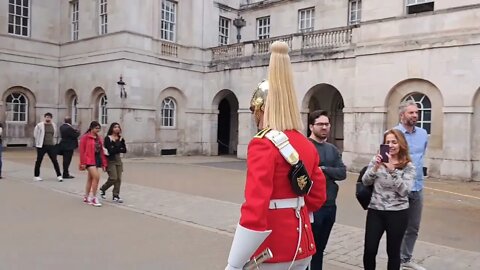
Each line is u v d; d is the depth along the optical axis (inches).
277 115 100.4
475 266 230.2
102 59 895.7
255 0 1101.1
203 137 997.8
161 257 233.3
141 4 884.0
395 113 684.1
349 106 741.3
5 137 947.3
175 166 726.5
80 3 969.5
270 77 102.5
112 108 864.9
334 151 197.3
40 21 999.0
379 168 182.4
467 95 606.9
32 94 986.1
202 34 1002.7
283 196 95.7
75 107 1005.8
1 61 929.5
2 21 936.9
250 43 912.9
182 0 977.5
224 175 614.2
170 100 952.9
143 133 887.1
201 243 263.3
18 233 273.6
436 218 356.8
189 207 374.6
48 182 496.1
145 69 888.3
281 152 94.2
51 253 235.3
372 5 711.1
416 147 219.0
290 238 94.9
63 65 1005.2
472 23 601.6
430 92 647.1
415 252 253.8
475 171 608.1
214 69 976.3
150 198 414.3
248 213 88.5
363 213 370.0
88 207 363.6
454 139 619.5
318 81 786.2
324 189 107.4
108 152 383.2
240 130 919.0
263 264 93.6
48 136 506.6
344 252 253.1
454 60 617.9
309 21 973.8
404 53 666.2
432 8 663.8
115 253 238.2
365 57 711.1
